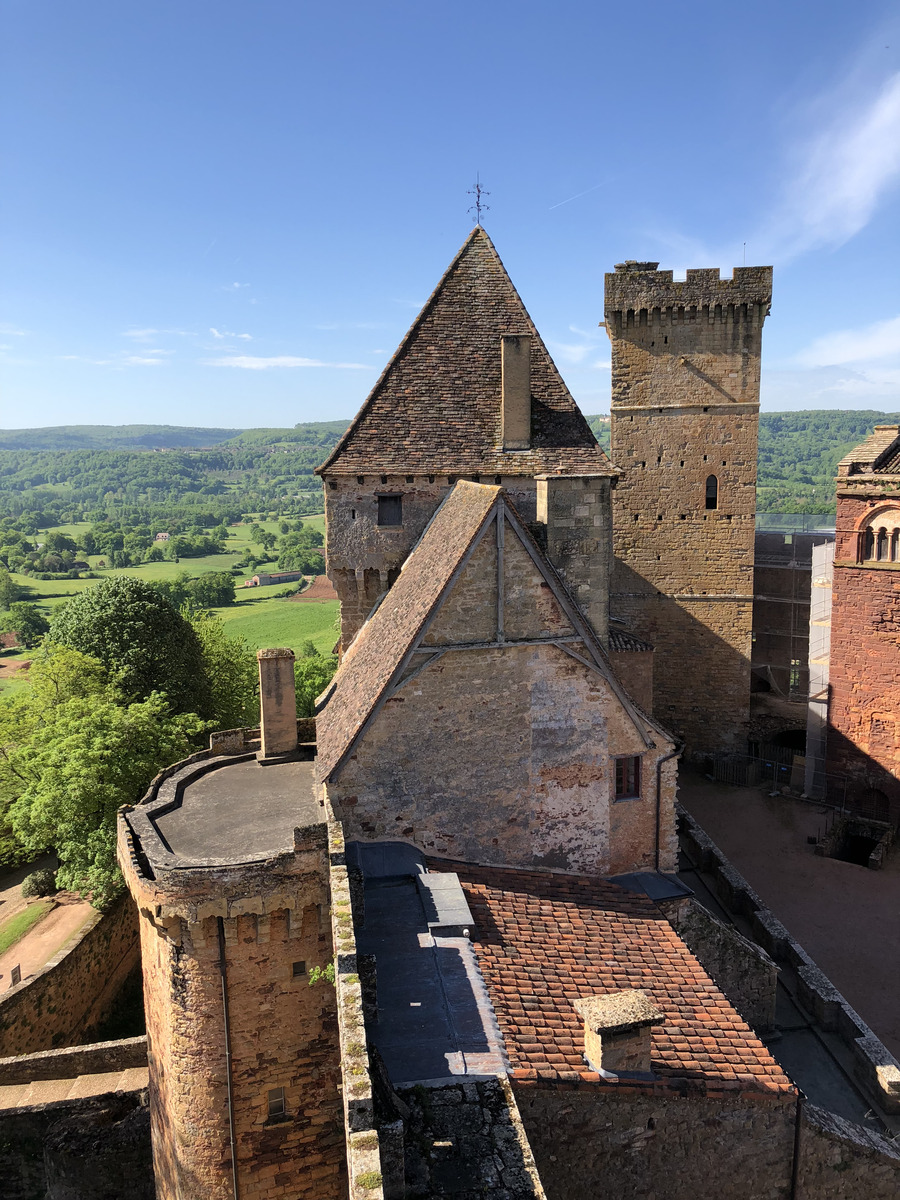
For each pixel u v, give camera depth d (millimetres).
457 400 28047
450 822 20719
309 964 18484
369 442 27312
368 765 19969
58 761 34125
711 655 47906
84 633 49062
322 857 17812
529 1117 14172
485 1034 14305
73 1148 24234
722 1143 15844
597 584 27172
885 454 41188
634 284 45406
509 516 19984
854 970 29031
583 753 21672
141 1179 24594
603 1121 14727
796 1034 25031
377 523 27438
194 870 17141
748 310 44906
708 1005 17359
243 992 18188
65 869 33344
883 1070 22078
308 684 64312
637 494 47688
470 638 20219
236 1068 18453
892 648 40688
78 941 31672
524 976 16516
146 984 20281
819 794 44750
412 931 17219
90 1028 31875
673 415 46625
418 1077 13242
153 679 48906
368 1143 9844
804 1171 16609
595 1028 14445
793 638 52156
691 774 48781
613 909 20359
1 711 42750
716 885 33812
